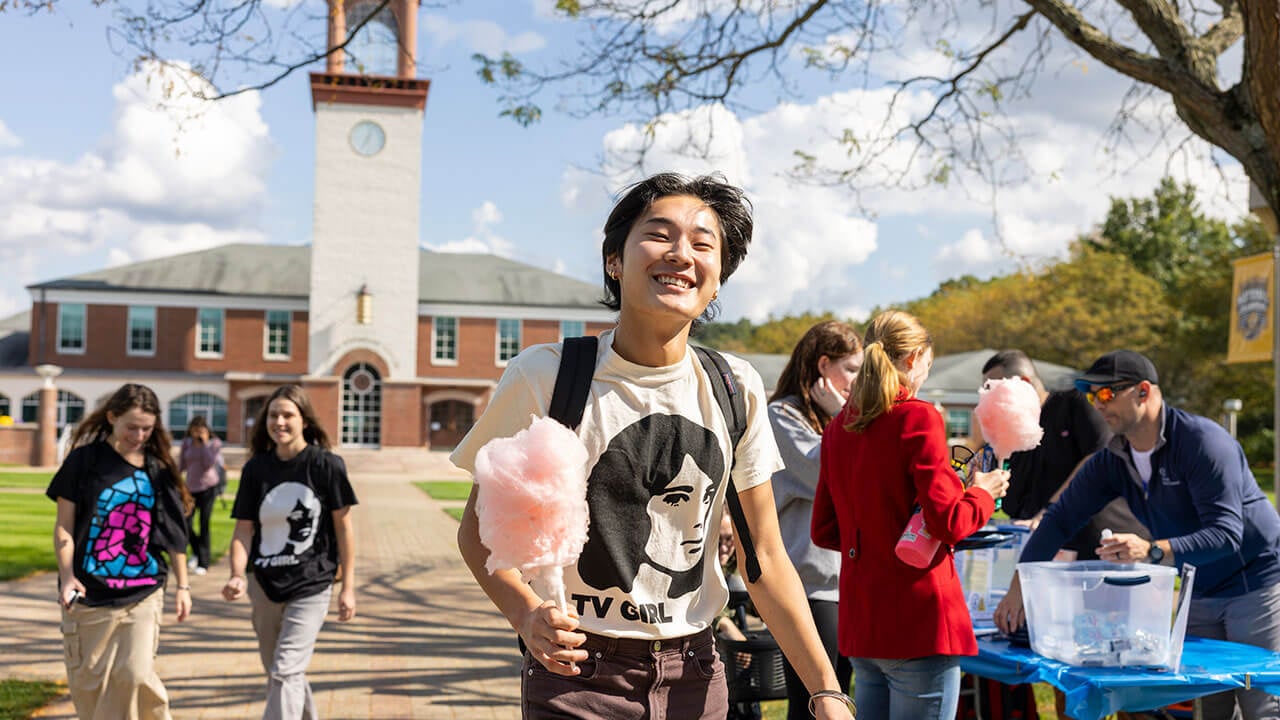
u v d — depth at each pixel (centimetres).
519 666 775
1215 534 387
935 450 342
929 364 394
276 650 484
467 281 5031
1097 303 4894
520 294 4959
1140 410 410
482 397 4647
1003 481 364
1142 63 618
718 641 462
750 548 240
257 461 504
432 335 4841
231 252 5047
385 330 4444
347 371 4459
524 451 186
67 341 4606
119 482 480
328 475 502
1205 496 398
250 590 496
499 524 185
